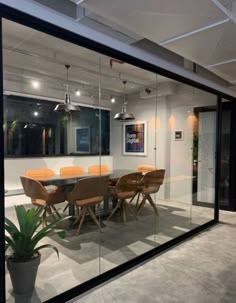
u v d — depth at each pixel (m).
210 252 2.83
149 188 4.16
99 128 3.98
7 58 2.52
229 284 2.16
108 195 3.57
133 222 3.65
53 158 3.22
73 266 2.45
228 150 4.69
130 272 2.38
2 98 1.58
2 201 1.57
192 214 4.26
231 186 4.66
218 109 4.12
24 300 1.94
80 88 3.66
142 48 2.54
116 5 1.72
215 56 2.69
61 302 1.94
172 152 4.66
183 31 2.12
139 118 4.39
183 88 4.03
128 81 3.76
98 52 2.28
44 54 2.81
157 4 1.71
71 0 1.71
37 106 3.02
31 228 1.99
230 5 1.97
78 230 3.03
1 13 1.55
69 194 3.10
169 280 2.23
